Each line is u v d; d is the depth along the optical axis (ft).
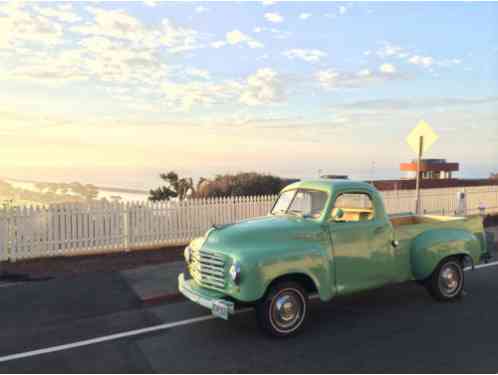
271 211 23.36
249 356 16.85
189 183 64.49
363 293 25.49
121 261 33.30
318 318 21.21
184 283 20.13
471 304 23.31
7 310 22.48
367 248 21.13
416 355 16.81
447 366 15.83
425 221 27.40
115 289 26.00
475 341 18.22
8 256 32.81
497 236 44.11
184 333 19.43
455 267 23.99
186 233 40.04
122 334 19.36
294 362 16.28
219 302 17.48
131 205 37.35
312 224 19.90
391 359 16.47
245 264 17.47
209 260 18.95
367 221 21.30
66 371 15.75
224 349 17.57
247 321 20.90
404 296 24.84
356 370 15.53
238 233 19.12
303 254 18.66
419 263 22.53
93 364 16.33
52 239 34.45
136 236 37.65
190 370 15.70
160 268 31.04
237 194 55.11
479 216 25.48
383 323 20.43
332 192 20.66
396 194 54.39
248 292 17.43
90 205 35.76
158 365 16.15
